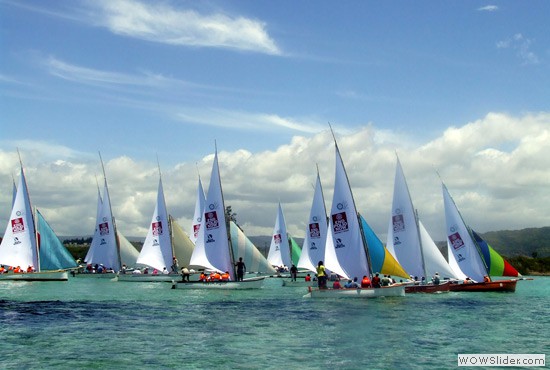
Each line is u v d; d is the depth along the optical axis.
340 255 52.41
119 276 80.19
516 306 43.59
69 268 78.50
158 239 82.75
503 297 51.62
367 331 31.09
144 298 51.03
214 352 25.52
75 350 25.83
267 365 23.17
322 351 25.81
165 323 34.19
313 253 72.00
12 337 29.09
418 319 35.75
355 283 50.34
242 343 27.61
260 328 32.19
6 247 74.44
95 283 74.06
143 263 82.94
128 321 35.09
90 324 33.69
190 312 39.69
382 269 53.19
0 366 22.88
